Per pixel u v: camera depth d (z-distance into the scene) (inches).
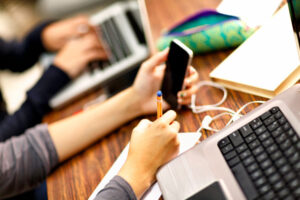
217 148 23.2
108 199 23.7
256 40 30.8
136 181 24.3
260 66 28.4
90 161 29.2
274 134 21.9
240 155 22.2
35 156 30.4
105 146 30.0
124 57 41.6
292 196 19.1
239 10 30.1
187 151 24.0
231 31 31.4
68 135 30.7
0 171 30.4
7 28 83.4
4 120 45.7
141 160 24.9
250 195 20.4
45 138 31.0
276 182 20.1
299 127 21.3
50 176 29.5
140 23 44.2
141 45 42.1
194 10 40.2
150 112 31.5
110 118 31.0
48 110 40.4
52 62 47.6
